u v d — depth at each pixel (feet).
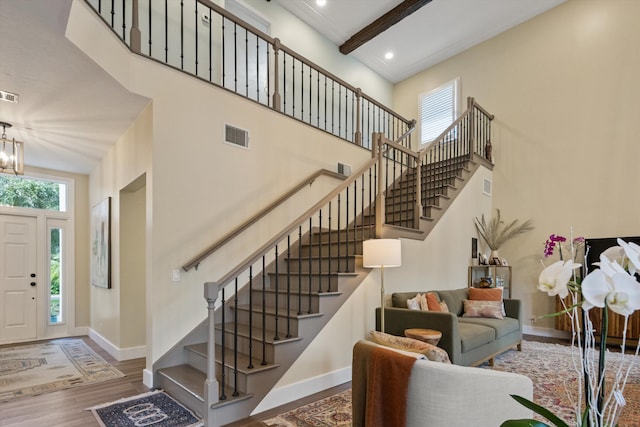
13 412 9.18
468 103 19.77
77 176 19.58
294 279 12.78
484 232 19.42
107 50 9.44
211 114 12.53
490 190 20.75
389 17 20.13
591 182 17.66
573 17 18.76
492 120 21.54
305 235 15.60
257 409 8.91
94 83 9.91
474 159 19.40
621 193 16.76
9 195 18.04
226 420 8.39
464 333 11.39
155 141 11.01
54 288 18.95
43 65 8.98
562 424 2.68
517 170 20.24
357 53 24.02
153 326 10.72
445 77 24.38
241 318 12.28
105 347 15.60
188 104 11.89
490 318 14.40
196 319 11.71
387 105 26.86
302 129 15.83
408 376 5.59
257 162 13.91
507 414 4.95
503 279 19.93
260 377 9.04
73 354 14.94
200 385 9.45
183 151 11.66
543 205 19.12
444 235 16.35
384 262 10.41
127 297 14.14
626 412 8.78
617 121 17.04
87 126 12.95
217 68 16.87
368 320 12.02
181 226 11.46
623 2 17.21
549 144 19.19
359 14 20.61
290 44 20.40
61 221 19.29
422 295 13.05
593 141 17.71
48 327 18.54
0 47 8.17
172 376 10.14
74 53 8.47
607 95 17.40
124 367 12.88
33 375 12.07
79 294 19.35
